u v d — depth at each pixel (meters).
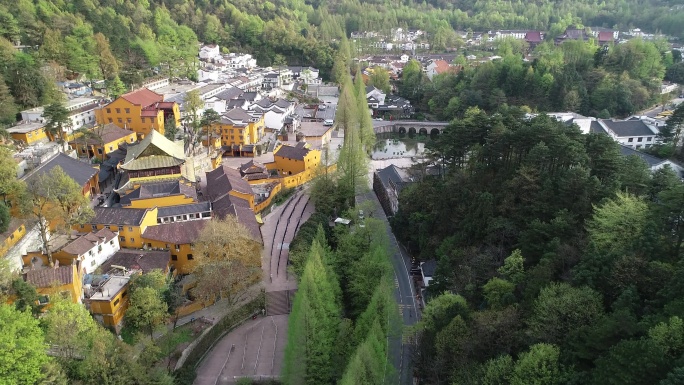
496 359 59.50
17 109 138.75
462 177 105.75
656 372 46.53
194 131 164.00
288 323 85.62
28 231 90.06
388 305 73.56
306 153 151.25
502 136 101.25
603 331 53.50
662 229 69.81
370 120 182.25
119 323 81.81
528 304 67.25
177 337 84.81
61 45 176.12
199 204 112.25
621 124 156.62
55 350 64.94
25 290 69.31
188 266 101.94
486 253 86.94
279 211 133.00
